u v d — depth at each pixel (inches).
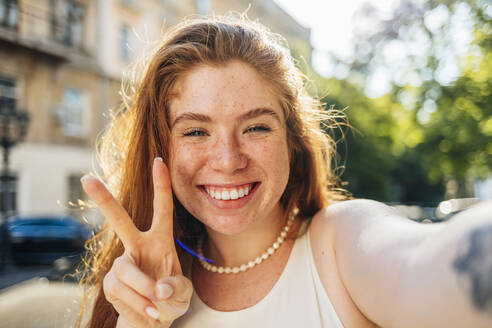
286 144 41.2
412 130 457.4
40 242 279.9
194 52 38.5
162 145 42.9
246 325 37.8
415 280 21.2
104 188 32.7
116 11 522.6
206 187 39.8
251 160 38.4
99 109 509.0
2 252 262.2
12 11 423.8
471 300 17.6
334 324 35.2
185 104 39.0
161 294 30.2
